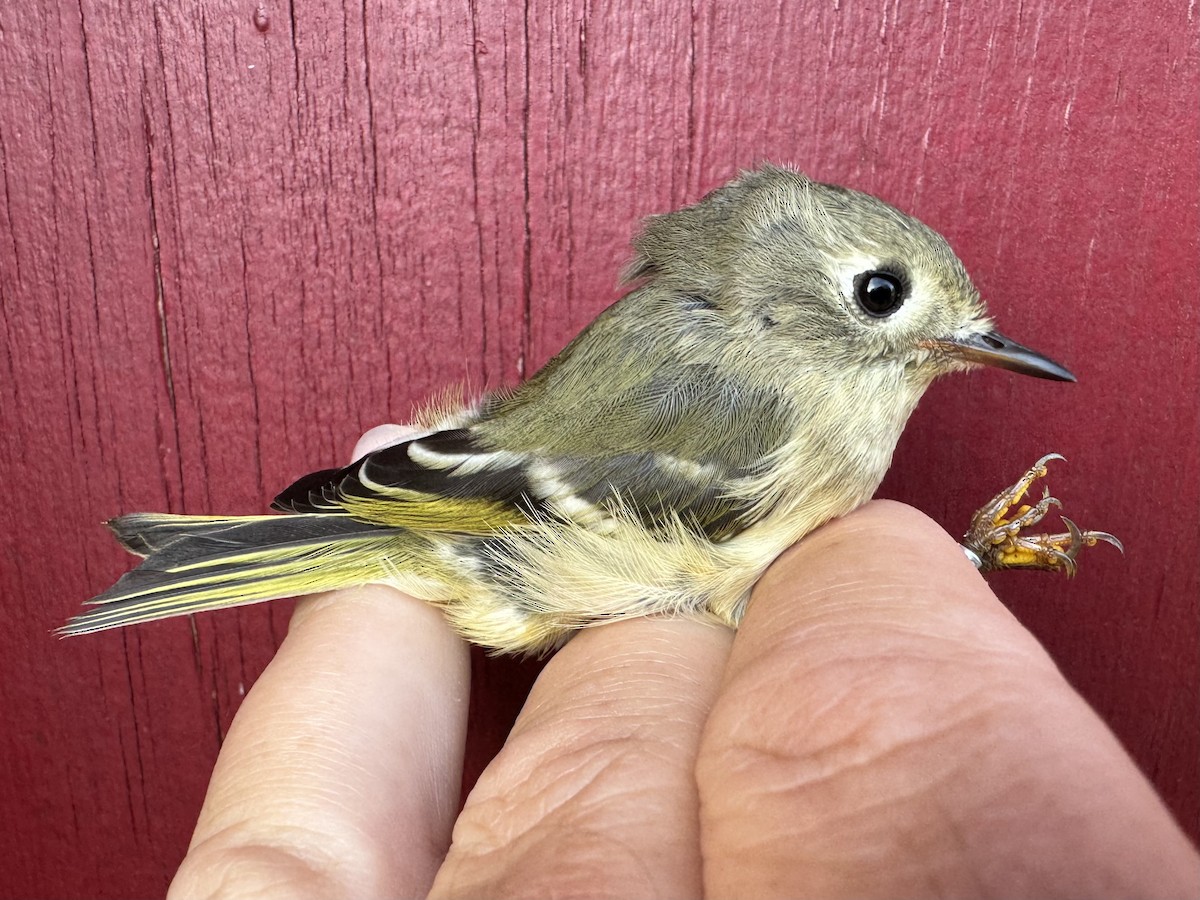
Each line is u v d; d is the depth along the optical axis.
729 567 0.08
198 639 0.10
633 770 0.06
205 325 0.09
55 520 0.10
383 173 0.09
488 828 0.06
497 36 0.09
